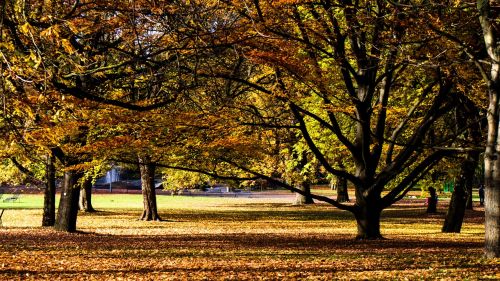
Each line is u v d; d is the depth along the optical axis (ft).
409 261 46.03
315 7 56.24
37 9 38.91
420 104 70.18
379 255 50.75
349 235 77.10
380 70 68.18
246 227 94.79
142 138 58.85
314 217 122.72
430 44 51.42
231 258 49.80
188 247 59.77
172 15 43.55
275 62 50.11
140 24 50.14
